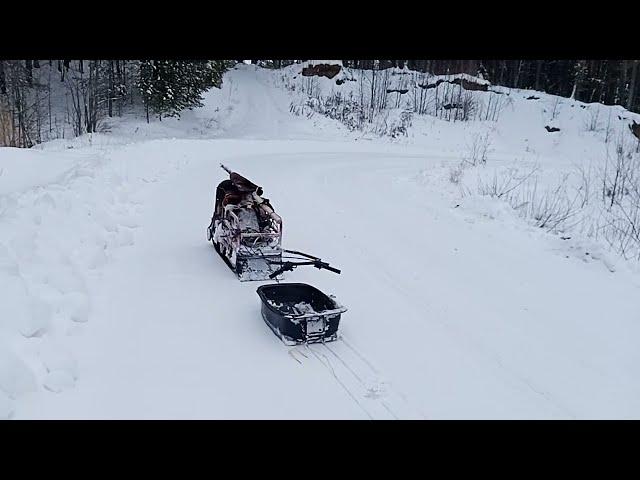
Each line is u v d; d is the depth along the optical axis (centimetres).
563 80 5062
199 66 3341
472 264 902
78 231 755
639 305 757
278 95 4025
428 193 1474
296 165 1970
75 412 452
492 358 592
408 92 4322
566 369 580
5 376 451
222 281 745
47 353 500
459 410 493
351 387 517
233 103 3819
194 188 1327
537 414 496
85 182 983
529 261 929
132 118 3359
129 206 1036
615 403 521
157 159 1605
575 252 959
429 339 627
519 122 4112
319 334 588
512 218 1155
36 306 528
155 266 780
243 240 768
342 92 4178
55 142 2669
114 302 650
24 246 618
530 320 696
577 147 3797
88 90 3312
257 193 809
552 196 1366
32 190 834
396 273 839
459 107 4147
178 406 470
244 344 582
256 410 473
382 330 641
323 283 775
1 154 1466
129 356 540
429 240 1028
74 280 625
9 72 3206
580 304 754
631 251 959
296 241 964
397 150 3061
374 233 1054
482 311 715
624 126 4050
